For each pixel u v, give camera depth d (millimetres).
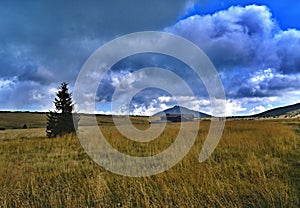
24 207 7719
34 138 25953
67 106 29859
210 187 8344
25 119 88062
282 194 7758
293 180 9156
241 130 23719
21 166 11875
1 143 19938
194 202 7562
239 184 8758
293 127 28766
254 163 10898
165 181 9039
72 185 9102
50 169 11453
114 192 8523
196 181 8836
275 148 14711
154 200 7652
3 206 7684
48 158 13992
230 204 7469
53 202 7805
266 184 8383
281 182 8828
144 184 8672
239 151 14320
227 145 16047
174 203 7668
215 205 7516
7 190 8555
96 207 7570
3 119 83812
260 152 14055
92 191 8367
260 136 19250
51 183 9570
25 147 17547
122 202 7727
